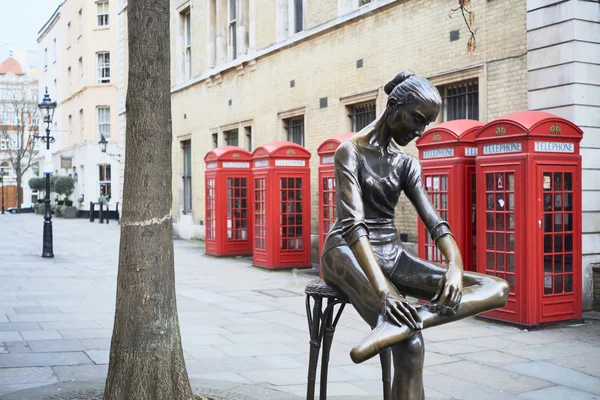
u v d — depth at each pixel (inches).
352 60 576.4
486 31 433.4
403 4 512.1
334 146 507.2
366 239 132.0
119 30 1219.2
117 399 174.1
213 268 605.6
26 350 273.3
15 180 2748.5
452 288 122.9
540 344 298.4
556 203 339.3
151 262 176.9
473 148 384.5
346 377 241.4
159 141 177.9
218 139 851.4
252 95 756.0
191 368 249.8
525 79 402.6
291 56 671.8
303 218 589.6
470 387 230.4
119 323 177.2
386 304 121.1
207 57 884.0
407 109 134.5
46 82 2245.3
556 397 219.9
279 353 277.9
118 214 1425.9
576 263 346.0
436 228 138.9
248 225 708.7
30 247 831.1
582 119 363.9
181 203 1002.1
